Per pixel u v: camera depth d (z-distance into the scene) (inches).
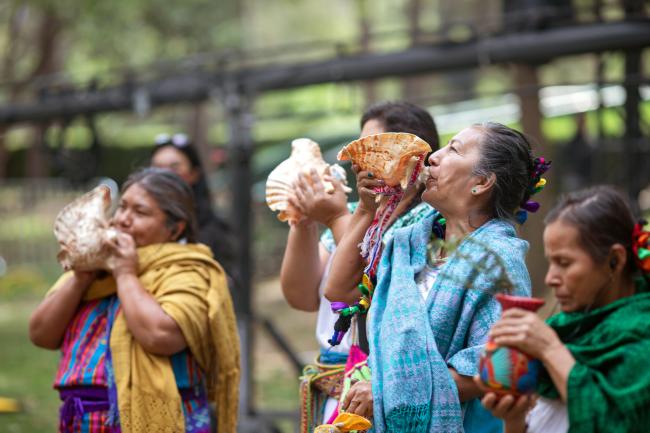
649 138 487.5
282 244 858.8
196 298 224.7
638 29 447.8
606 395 137.2
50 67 1160.2
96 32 1072.8
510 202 180.2
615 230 143.9
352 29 1972.2
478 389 170.1
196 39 1147.9
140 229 231.0
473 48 473.7
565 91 777.6
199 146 1197.7
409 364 169.2
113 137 1382.9
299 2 1758.1
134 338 219.8
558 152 773.9
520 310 142.7
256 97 518.6
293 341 645.9
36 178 1210.0
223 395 229.9
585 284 144.4
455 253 159.8
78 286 225.8
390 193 184.2
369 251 188.2
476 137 180.1
